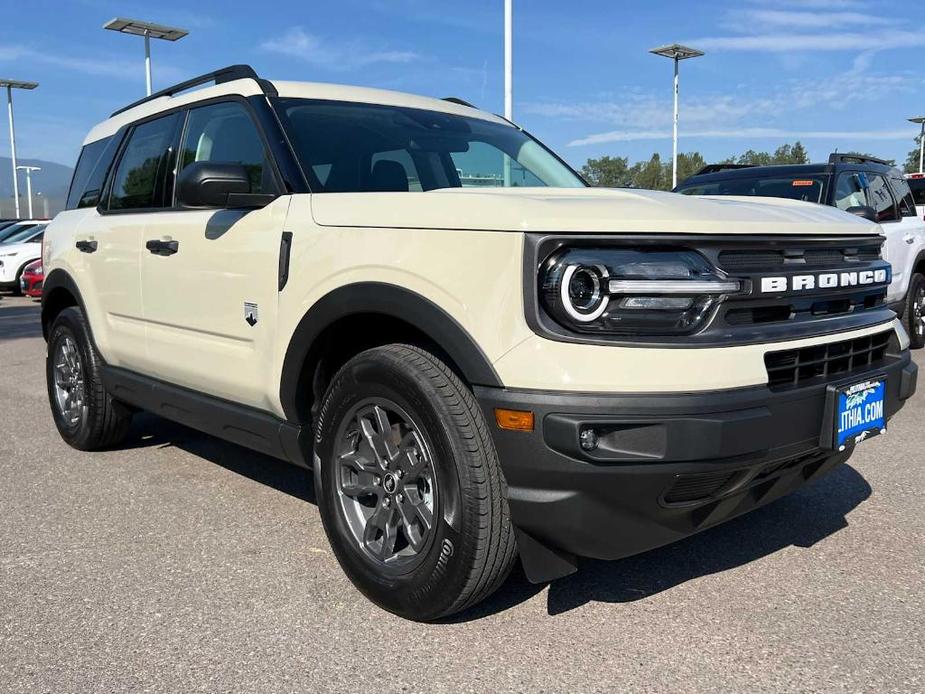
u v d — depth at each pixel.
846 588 3.03
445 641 2.67
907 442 4.96
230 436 3.64
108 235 4.43
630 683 2.42
